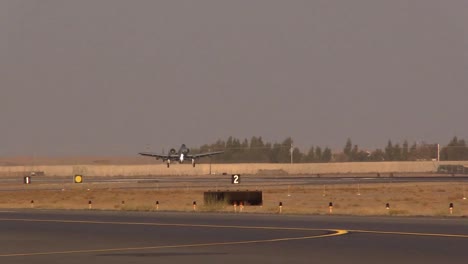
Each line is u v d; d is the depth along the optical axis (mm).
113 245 132625
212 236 148125
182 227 170875
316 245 130000
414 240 136875
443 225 169875
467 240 136500
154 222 187625
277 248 125875
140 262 108875
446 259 110625
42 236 151125
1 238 147250
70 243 136750
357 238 141250
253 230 160875
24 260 111750
